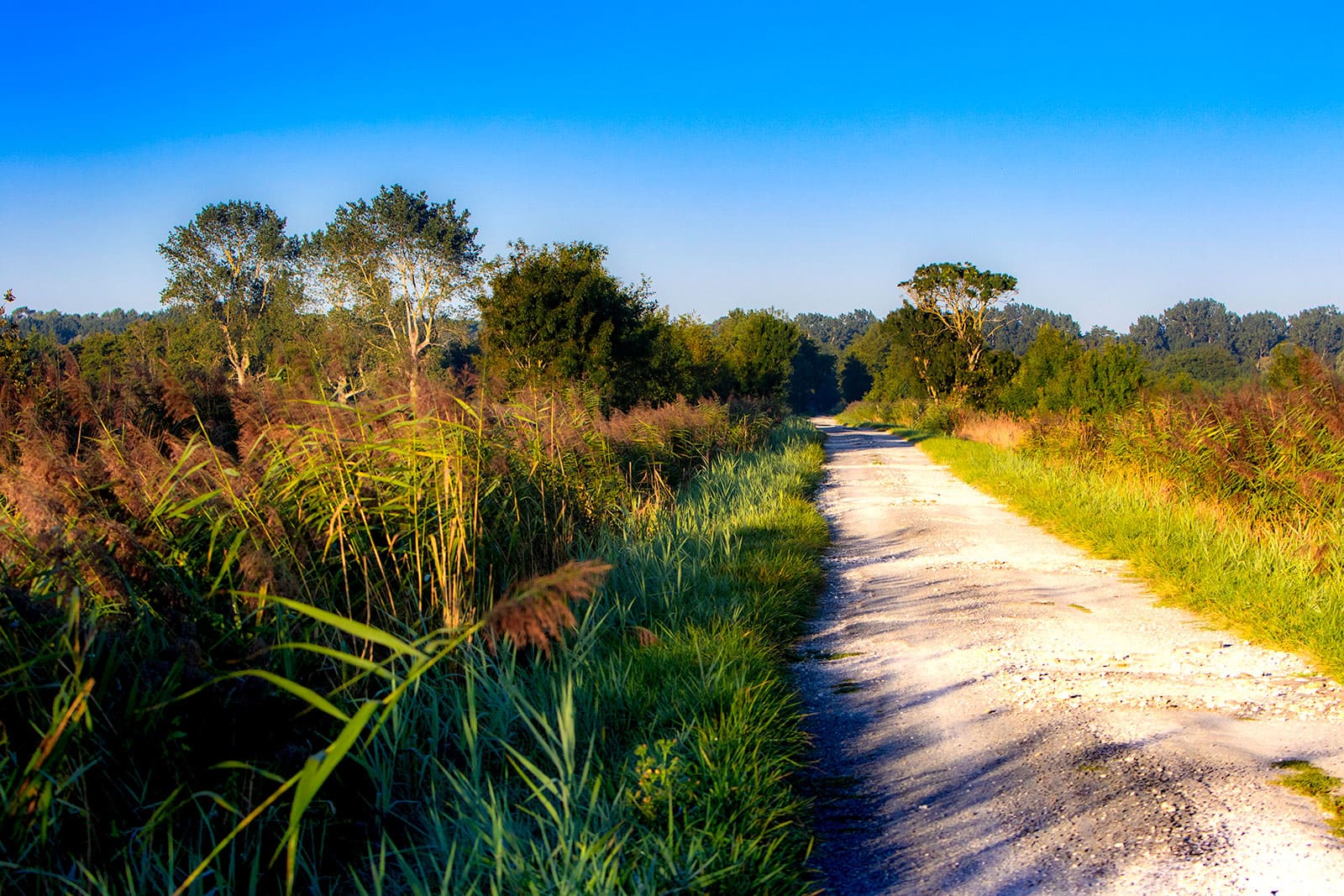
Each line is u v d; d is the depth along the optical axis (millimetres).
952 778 4723
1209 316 172250
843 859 3891
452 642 2428
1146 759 4785
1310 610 7098
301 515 5445
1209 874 3535
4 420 6879
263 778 3891
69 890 3285
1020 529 13609
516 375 22875
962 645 7309
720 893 3385
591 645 5816
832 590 9766
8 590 3656
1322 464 10938
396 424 6195
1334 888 3365
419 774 4434
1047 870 3670
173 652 3895
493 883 3361
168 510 4793
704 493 15078
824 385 139500
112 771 3637
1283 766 4609
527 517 7551
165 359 8766
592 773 4516
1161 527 10953
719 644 6344
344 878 3773
